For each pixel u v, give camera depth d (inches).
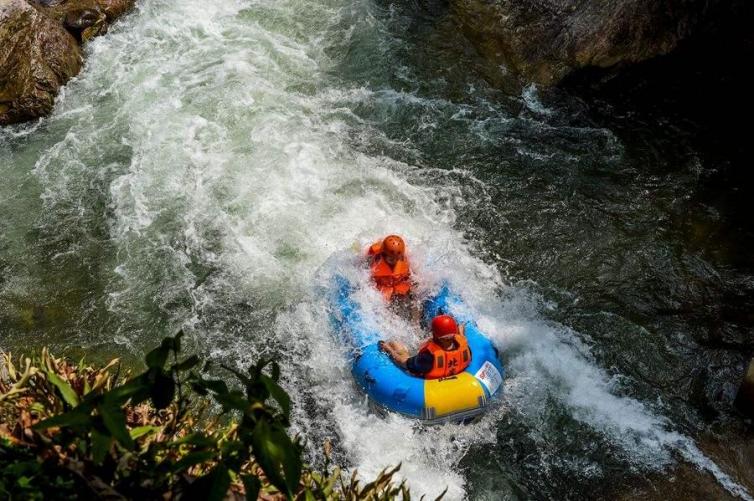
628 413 253.3
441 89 392.8
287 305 289.4
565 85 387.9
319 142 361.7
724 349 274.1
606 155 355.3
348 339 265.4
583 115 376.2
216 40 418.6
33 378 162.6
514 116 377.4
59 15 402.6
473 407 245.4
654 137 362.6
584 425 249.8
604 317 288.4
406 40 421.4
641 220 326.0
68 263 305.9
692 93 379.6
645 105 378.0
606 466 238.1
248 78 394.3
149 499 107.3
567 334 281.6
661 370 268.2
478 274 303.9
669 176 344.2
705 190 336.8
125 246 312.7
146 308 288.8
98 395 103.0
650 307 291.4
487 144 362.6
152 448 119.0
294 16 438.9
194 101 378.6
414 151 360.8
